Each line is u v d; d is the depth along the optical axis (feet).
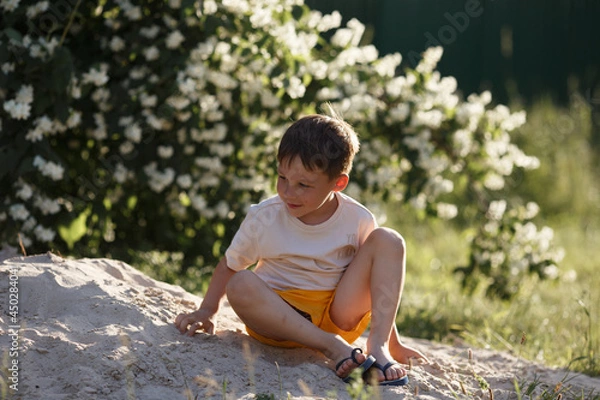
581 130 41.52
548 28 45.14
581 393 11.44
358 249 11.19
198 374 9.86
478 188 22.53
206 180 19.53
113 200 19.33
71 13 17.74
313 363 10.61
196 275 19.56
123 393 9.11
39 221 17.70
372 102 20.04
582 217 35.94
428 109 21.42
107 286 11.73
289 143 10.18
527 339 16.85
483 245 22.07
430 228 31.91
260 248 10.98
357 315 11.00
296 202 10.28
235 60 19.12
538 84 45.21
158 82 18.43
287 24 19.29
